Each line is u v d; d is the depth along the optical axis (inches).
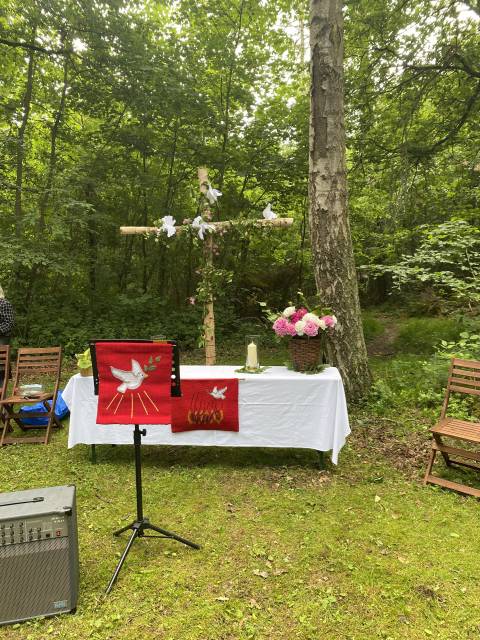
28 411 183.6
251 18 364.2
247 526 112.1
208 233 180.7
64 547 82.1
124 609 84.9
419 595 87.7
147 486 133.5
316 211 195.6
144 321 359.6
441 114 336.5
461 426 131.6
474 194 301.6
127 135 352.2
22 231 305.1
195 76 359.3
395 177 321.7
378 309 510.6
